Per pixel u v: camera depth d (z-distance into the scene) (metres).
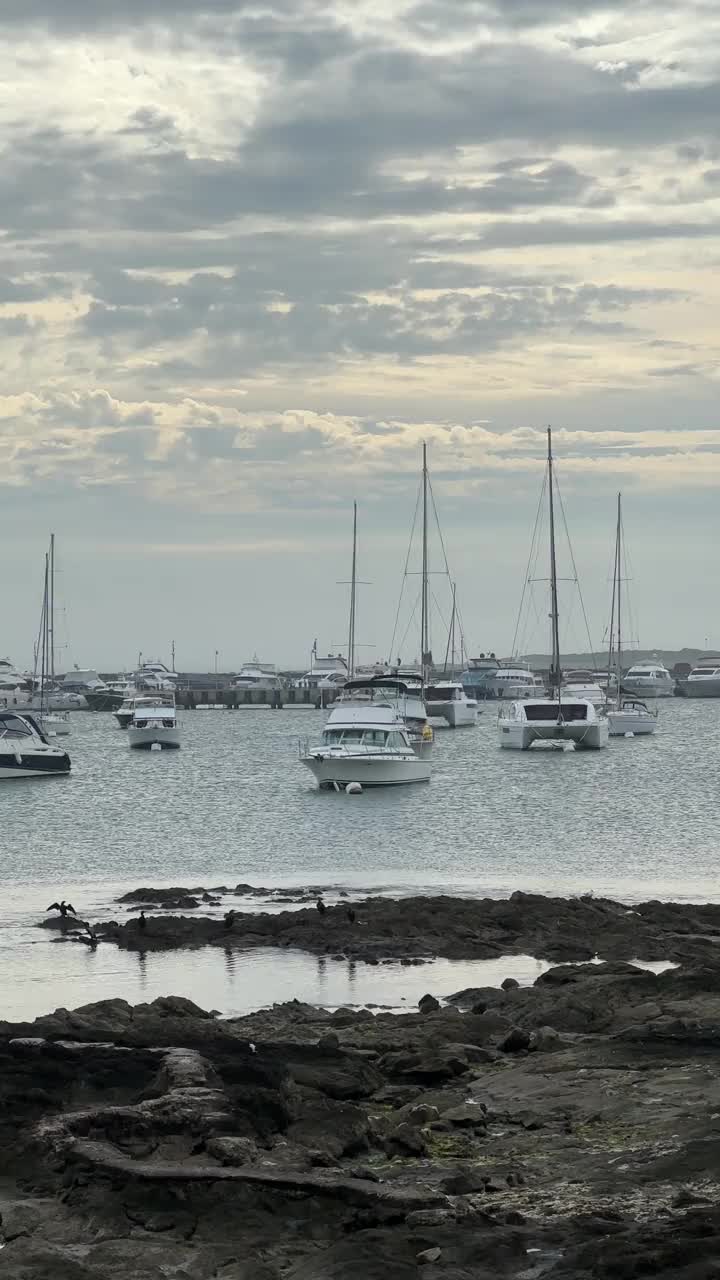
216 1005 32.03
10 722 105.44
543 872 53.91
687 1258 14.95
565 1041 25.73
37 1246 16.25
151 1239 16.58
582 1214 16.75
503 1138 20.45
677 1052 24.44
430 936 38.66
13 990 33.78
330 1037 25.58
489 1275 15.21
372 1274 15.12
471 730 164.38
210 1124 19.59
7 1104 21.30
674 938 38.16
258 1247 16.31
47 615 165.00
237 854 59.75
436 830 67.88
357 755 88.50
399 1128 20.16
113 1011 28.12
